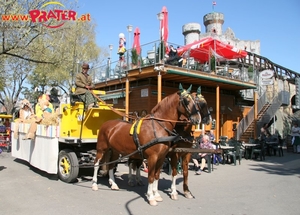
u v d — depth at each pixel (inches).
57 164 335.6
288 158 633.6
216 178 390.9
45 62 659.4
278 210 244.1
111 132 293.6
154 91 649.0
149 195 255.4
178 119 266.5
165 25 601.9
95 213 228.5
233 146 533.6
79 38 1034.1
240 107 876.6
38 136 365.1
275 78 1061.8
